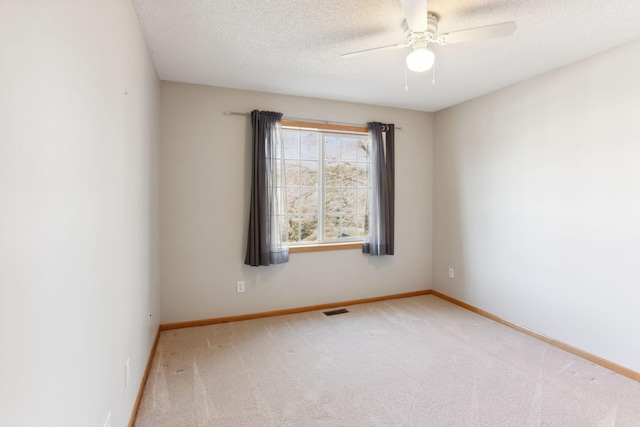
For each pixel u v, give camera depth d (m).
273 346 2.81
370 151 3.90
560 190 2.79
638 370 2.29
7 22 0.67
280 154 3.44
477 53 2.50
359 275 3.95
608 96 2.44
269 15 1.99
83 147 1.10
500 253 3.37
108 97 1.38
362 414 1.93
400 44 2.11
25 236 0.74
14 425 0.70
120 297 1.60
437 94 3.52
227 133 3.31
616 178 2.40
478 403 2.04
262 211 3.32
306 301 3.69
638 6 1.88
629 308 2.34
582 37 2.25
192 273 3.23
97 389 1.25
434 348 2.79
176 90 3.13
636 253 2.30
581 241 2.63
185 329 3.16
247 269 3.43
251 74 2.94
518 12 1.96
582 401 2.06
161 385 2.21
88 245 1.15
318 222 3.83
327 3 1.86
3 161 0.66
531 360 2.58
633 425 1.83
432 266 4.34
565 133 2.74
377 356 2.64
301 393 2.14
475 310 3.67
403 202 4.16
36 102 0.79
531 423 1.85
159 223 3.06
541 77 2.93
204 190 3.25
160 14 1.97
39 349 0.81
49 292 0.86
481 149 3.58
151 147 2.58
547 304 2.91
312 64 2.72
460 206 3.88
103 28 1.29
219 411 1.95
